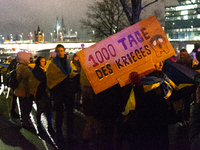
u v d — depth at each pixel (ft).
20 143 12.85
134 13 33.99
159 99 8.28
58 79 13.55
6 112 20.31
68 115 14.21
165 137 8.54
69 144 13.50
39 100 15.12
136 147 8.80
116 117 10.73
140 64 8.38
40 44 310.65
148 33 8.34
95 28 76.79
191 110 5.79
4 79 32.48
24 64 16.07
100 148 10.96
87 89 11.86
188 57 15.92
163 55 8.34
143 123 8.50
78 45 252.42
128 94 10.69
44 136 14.80
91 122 12.66
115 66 8.41
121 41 8.40
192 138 5.34
